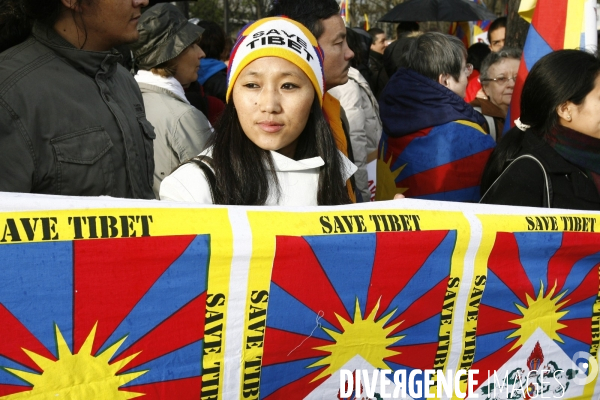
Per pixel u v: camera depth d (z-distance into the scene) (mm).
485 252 1838
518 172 2285
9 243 1331
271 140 1727
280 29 1745
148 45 2832
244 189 1715
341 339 1667
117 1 1893
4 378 1330
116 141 1943
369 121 3477
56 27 1863
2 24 1872
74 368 1390
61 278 1371
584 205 2254
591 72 2248
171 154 2729
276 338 1583
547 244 1928
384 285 1703
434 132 3061
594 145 2270
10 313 1331
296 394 1638
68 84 1844
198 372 1506
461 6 7867
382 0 17578
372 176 3533
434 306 1790
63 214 1386
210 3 16547
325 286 1627
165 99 2805
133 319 1438
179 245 1473
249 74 1714
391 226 1711
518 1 4723
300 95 1734
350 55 2740
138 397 1449
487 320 1889
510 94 3889
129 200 1471
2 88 1723
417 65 3203
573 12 3168
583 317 2068
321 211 1654
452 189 3045
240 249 1523
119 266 1421
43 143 1754
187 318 1487
